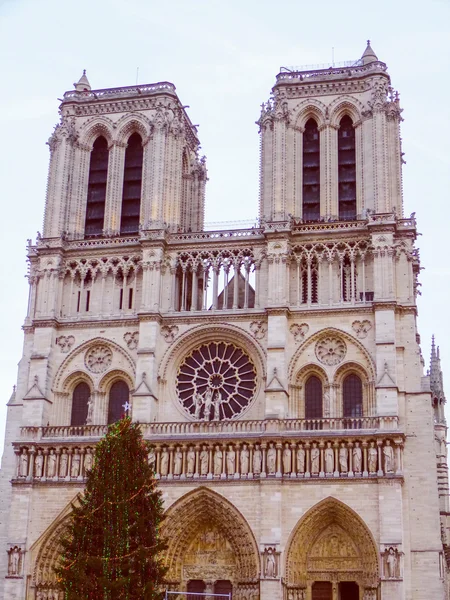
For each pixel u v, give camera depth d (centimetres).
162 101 11700
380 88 11050
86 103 11944
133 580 7500
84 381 10906
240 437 9838
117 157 11719
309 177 11269
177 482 9856
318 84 11325
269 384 10019
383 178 10581
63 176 11550
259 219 11038
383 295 10112
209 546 9919
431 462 9569
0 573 10300
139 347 10544
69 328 11012
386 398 9688
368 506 9394
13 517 10144
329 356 10269
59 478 10219
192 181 12606
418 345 10300
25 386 11094
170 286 10888
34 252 11531
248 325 10531
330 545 9638
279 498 9538
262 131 11362
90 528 7725
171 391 10556
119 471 7900
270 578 9281
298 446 9731
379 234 10331
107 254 11194
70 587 7456
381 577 9056
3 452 10856
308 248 10656
